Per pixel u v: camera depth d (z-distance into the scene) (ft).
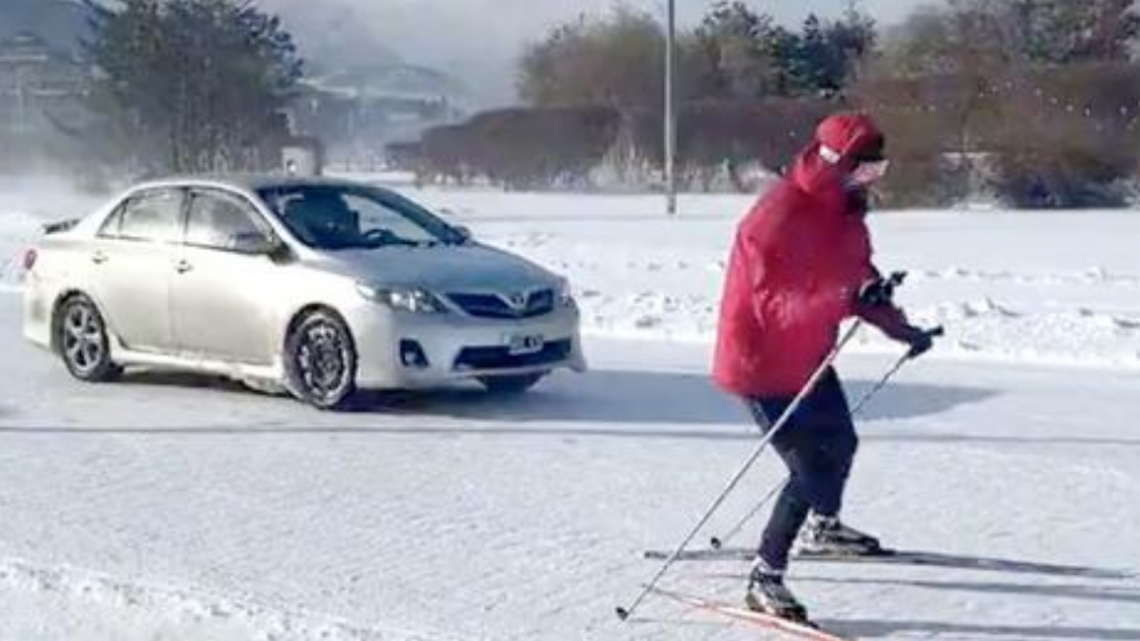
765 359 21.76
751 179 183.01
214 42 167.94
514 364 38.83
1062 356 48.01
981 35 188.14
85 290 43.50
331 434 36.11
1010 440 35.19
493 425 37.29
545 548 26.27
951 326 52.95
